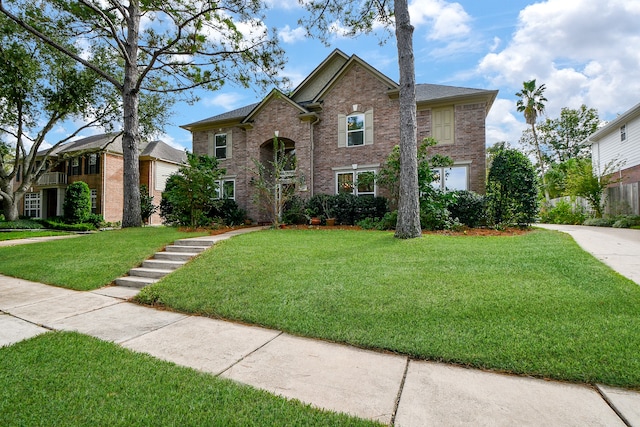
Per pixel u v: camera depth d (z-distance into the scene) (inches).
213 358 125.8
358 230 440.8
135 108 524.4
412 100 349.1
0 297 218.2
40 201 1069.8
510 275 200.8
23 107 788.6
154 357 125.6
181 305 191.6
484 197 456.1
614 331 129.5
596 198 600.4
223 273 234.2
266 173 637.3
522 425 84.0
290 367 117.9
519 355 118.4
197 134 722.8
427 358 123.3
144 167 1015.0
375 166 565.9
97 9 484.1
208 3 472.1
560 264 217.6
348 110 589.0
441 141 535.8
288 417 87.4
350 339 139.3
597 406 92.5
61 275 264.2
